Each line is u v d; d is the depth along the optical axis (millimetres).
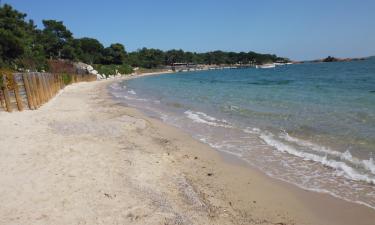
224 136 12625
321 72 70812
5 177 7633
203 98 26203
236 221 6094
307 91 28141
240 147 11000
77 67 68500
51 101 23156
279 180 8055
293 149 10391
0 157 9062
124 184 7395
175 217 5996
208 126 14594
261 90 31609
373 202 6691
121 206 6320
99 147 10414
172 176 8234
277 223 6043
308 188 7516
